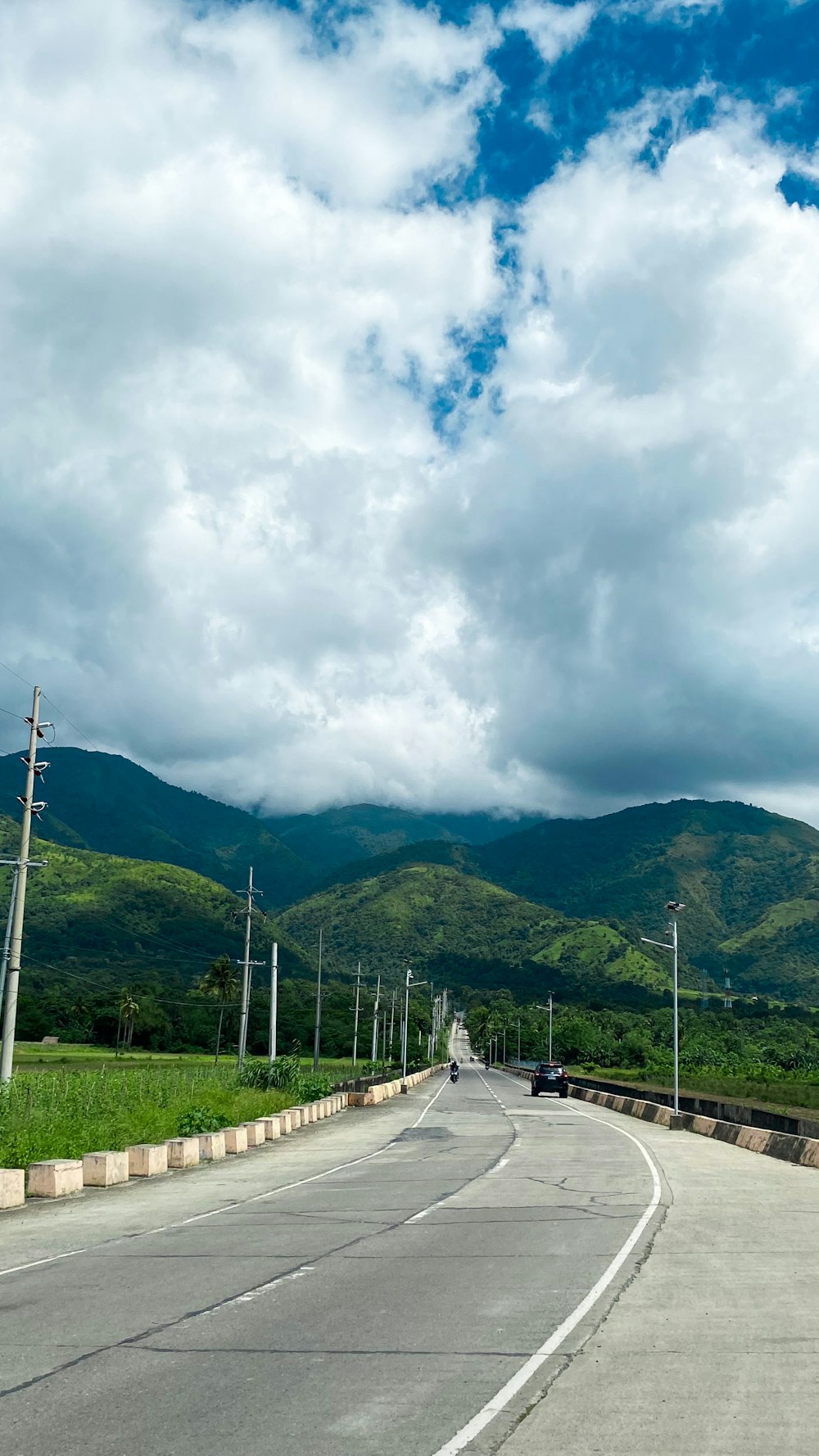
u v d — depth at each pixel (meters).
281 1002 130.12
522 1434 6.38
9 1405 6.96
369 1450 6.10
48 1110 23.44
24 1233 14.33
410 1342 8.52
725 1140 33.72
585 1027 137.62
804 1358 8.03
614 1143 31.52
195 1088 34.81
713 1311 9.56
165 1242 13.52
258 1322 9.23
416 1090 78.50
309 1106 41.03
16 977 29.14
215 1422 6.61
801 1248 12.97
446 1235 14.06
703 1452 6.07
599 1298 10.09
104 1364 7.91
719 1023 155.62
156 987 125.25
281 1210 16.72
